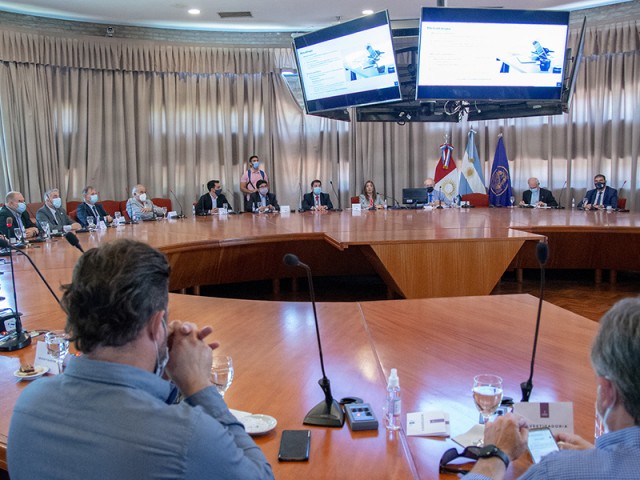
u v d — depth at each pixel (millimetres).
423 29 5055
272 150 8680
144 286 908
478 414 1354
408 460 1160
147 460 812
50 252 3975
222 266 5051
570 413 1231
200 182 8609
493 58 5176
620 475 782
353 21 5219
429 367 1662
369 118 6195
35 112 7535
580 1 7562
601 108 7922
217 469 833
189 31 8383
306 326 2086
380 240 3891
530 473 848
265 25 8273
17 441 910
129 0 6961
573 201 8305
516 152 8547
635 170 7785
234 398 1466
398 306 2359
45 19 7594
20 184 7531
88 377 899
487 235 4027
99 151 8016
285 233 4773
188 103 8406
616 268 5777
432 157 8867
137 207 6641
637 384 807
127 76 8086
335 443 1234
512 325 2064
